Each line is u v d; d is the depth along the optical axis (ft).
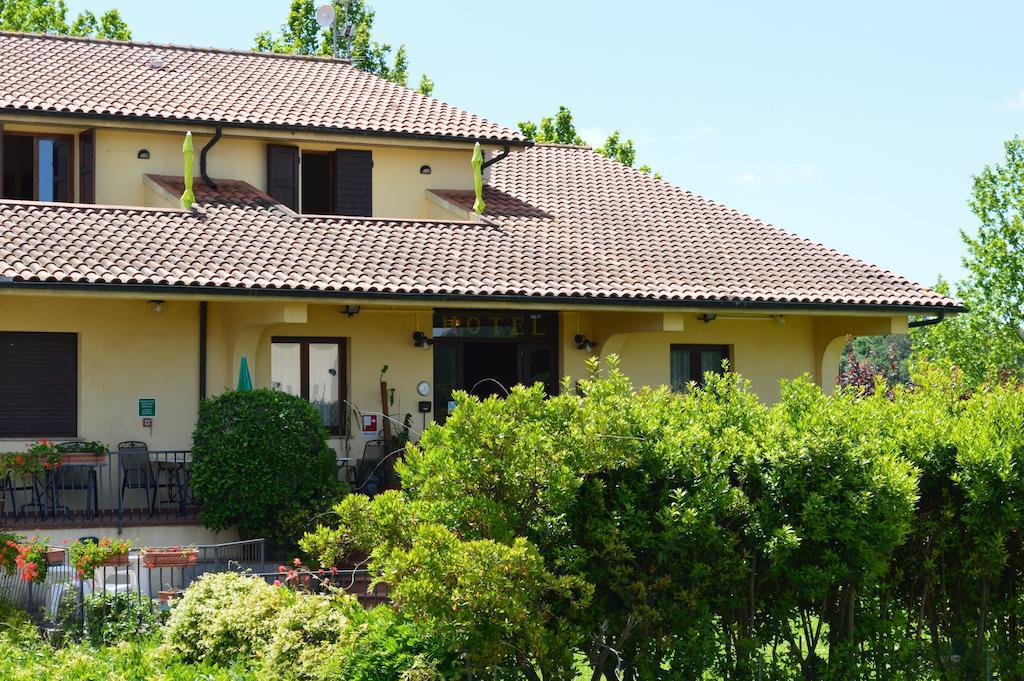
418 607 28.76
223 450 56.18
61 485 58.90
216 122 71.26
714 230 79.10
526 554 28.86
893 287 73.56
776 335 76.13
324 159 77.61
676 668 32.14
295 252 64.49
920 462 34.86
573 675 30.91
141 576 47.52
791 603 33.06
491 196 79.82
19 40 81.00
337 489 58.29
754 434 34.17
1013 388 38.52
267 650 34.63
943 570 35.63
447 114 80.64
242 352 63.87
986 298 138.72
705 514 30.89
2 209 63.41
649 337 73.51
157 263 60.08
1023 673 35.88
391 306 67.41
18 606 45.03
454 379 71.05
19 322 61.46
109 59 80.38
